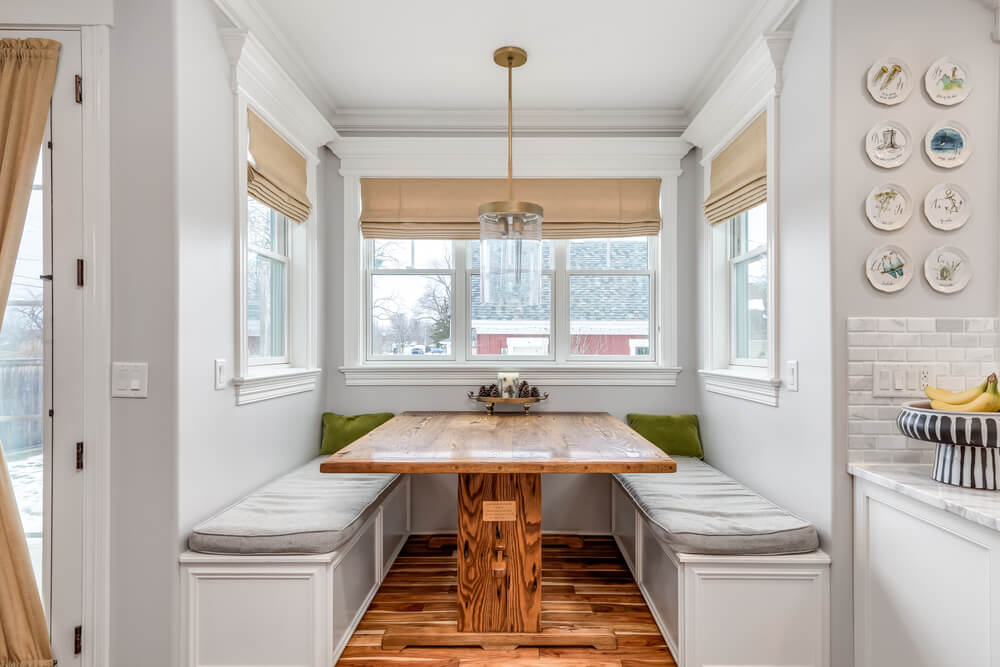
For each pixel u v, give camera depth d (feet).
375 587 8.41
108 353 6.04
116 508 6.07
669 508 7.13
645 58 9.04
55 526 6.00
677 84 9.95
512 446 7.04
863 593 6.02
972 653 4.65
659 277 11.27
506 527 7.12
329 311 11.13
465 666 6.61
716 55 8.95
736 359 9.98
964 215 6.17
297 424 9.57
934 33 6.19
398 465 6.11
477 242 11.51
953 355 6.16
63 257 6.01
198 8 6.55
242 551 6.14
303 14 7.81
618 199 11.13
